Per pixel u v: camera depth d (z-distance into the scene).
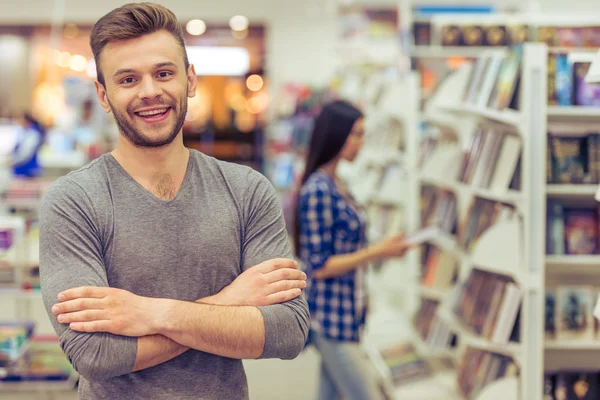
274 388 4.95
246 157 14.16
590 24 4.36
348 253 3.28
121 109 1.72
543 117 3.06
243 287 1.79
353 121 3.31
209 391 1.75
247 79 13.97
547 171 3.23
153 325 1.66
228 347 1.70
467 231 3.91
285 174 10.91
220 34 13.65
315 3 12.52
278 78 12.62
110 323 1.65
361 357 3.24
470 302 3.61
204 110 14.06
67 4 12.63
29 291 4.11
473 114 3.59
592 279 3.55
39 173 8.83
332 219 3.22
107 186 1.75
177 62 1.74
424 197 5.07
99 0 12.68
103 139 9.66
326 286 3.23
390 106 5.56
